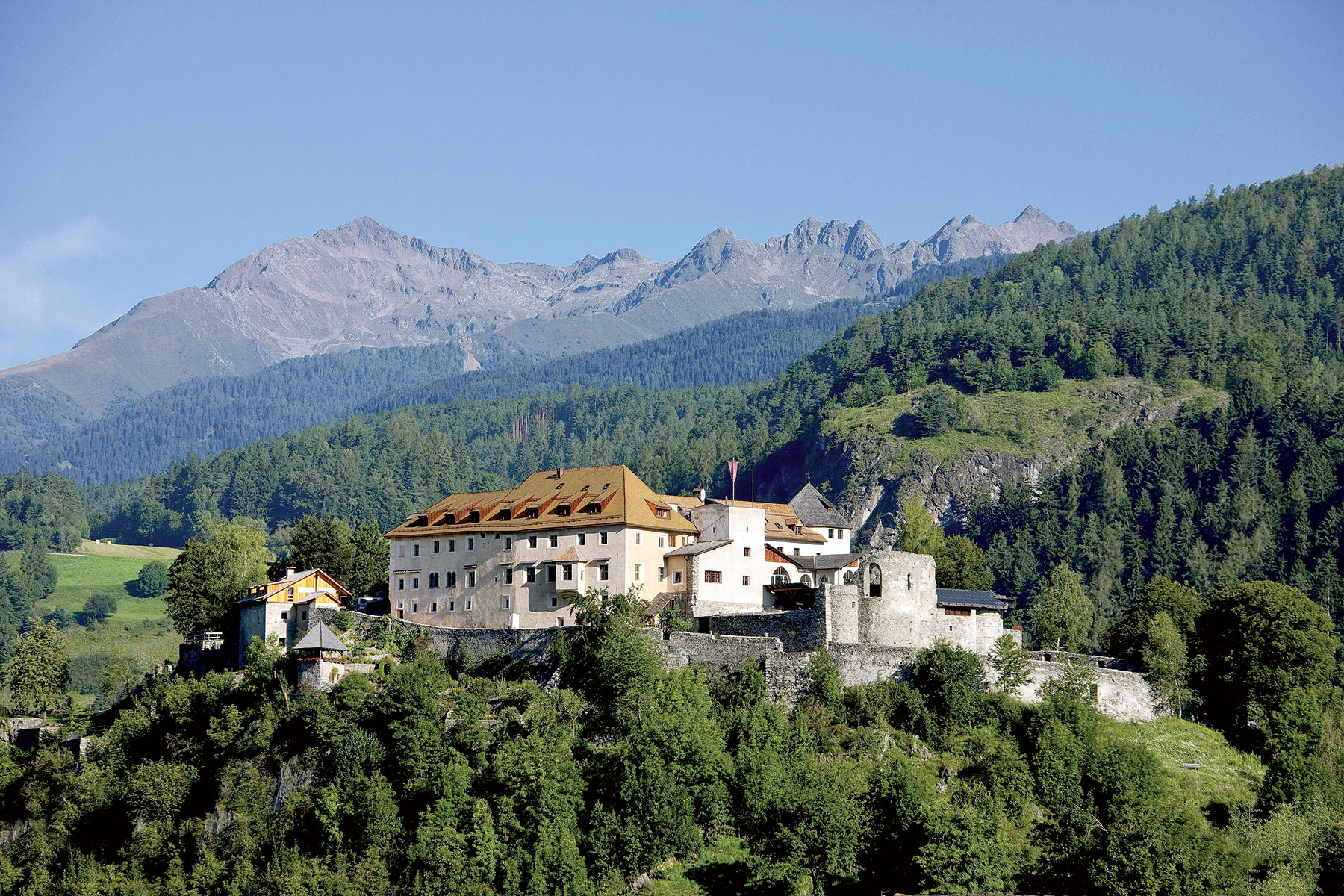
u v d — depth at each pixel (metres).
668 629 146.25
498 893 114.12
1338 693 146.88
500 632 153.50
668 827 116.19
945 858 108.12
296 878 119.69
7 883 138.38
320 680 145.50
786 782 119.81
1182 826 114.19
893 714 132.00
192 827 136.38
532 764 121.88
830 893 113.62
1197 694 146.62
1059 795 120.56
